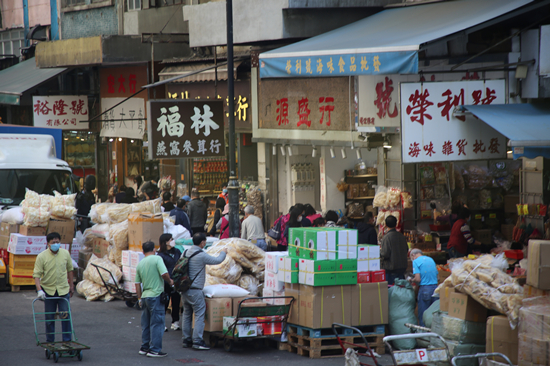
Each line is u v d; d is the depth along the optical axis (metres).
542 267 9.75
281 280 12.61
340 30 18.50
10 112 36.94
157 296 11.95
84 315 15.21
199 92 23.73
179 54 26.86
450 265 11.78
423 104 13.32
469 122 13.60
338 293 12.07
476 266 11.09
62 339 12.50
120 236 16.28
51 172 21.20
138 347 12.66
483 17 13.76
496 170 18.69
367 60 13.24
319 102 18.55
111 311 15.61
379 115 15.72
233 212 16.66
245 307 11.96
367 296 12.30
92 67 29.80
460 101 13.68
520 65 14.58
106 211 16.94
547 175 16.84
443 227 17.33
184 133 19.53
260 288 13.99
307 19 19.61
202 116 19.69
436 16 15.92
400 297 12.67
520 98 14.88
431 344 11.71
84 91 29.80
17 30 37.03
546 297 9.77
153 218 15.66
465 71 14.30
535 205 16.77
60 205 17.64
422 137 13.32
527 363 9.68
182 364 11.54
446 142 13.49
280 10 19.45
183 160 26.70
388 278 14.55
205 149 19.77
